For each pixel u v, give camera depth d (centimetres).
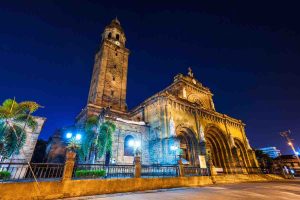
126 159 2467
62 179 1126
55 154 3262
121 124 2627
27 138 2216
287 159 5950
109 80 4091
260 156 5341
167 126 2669
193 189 1534
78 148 2030
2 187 927
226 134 3772
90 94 4366
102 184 1266
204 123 3403
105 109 2770
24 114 1916
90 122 2417
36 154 3881
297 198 1057
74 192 1137
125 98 4175
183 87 3888
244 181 2544
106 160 2391
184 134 3033
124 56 4712
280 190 1443
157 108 2930
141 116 3312
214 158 3603
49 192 1053
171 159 2336
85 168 1752
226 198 1052
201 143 2934
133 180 1429
